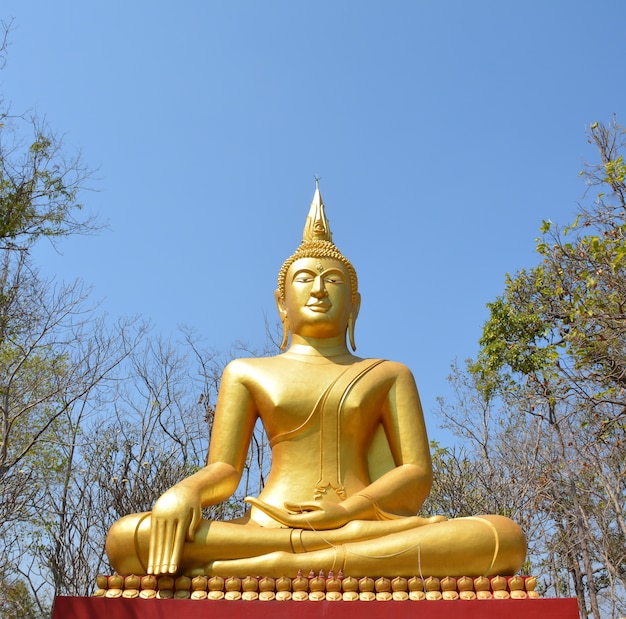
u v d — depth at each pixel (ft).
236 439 28.32
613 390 39.34
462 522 23.85
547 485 54.90
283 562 23.36
